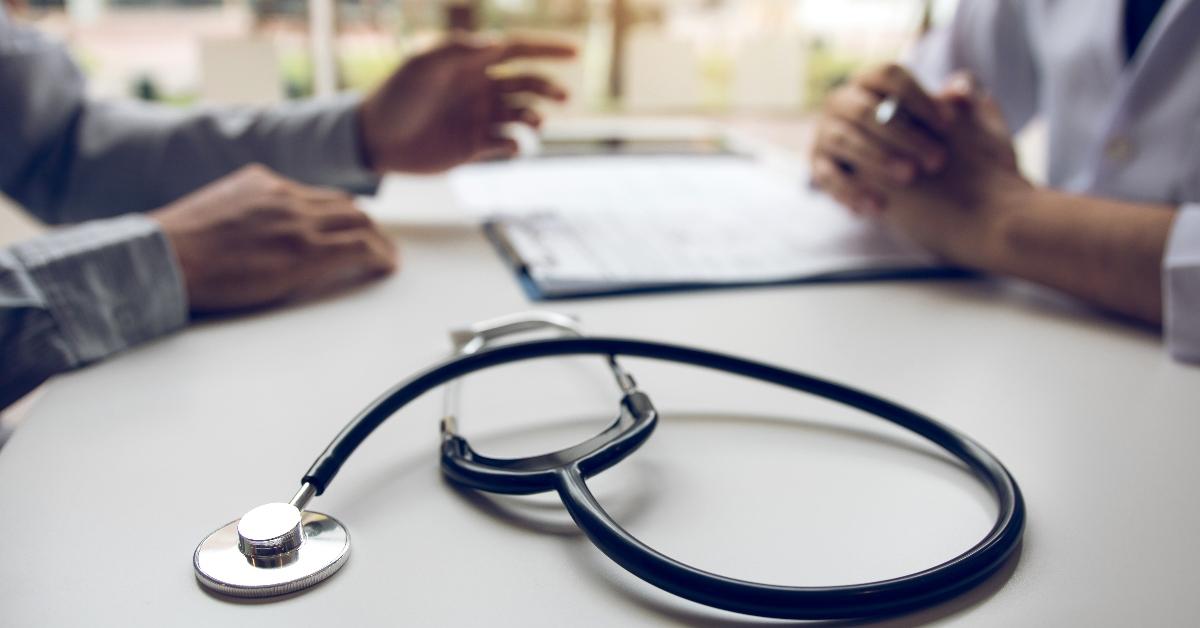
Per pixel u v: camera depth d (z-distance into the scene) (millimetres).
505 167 871
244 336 431
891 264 570
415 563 243
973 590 233
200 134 682
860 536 261
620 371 334
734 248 593
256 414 339
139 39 1228
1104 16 679
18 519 261
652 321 458
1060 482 295
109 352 401
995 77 828
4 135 645
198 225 476
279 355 405
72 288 394
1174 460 314
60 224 694
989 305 503
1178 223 459
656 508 273
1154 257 454
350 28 1146
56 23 1177
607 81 1136
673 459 307
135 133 677
